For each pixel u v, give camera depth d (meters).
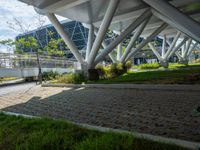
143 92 11.56
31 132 5.06
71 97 11.65
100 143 3.86
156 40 62.25
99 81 17.92
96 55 19.08
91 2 18.66
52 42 42.88
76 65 31.66
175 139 4.06
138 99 9.47
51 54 42.50
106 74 22.20
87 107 8.50
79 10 20.62
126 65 28.30
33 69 26.92
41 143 4.21
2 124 6.08
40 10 17.47
